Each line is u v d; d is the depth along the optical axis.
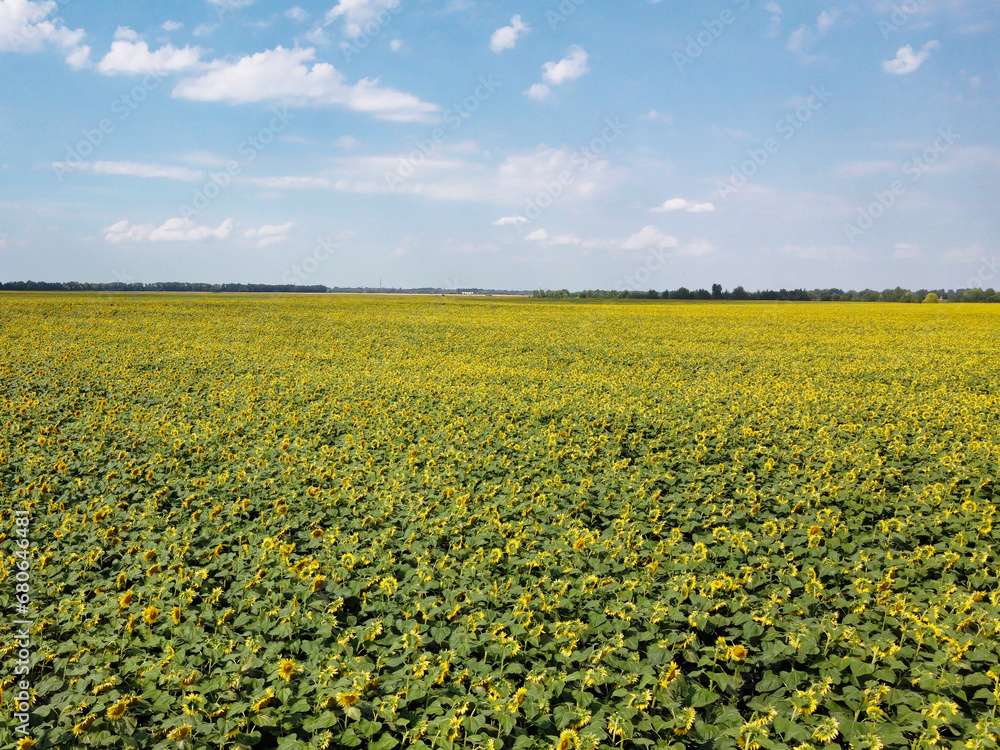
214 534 9.38
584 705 5.78
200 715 5.45
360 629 6.80
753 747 5.33
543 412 17.70
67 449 13.31
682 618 6.89
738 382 24.62
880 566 8.50
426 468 12.27
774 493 11.46
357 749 5.50
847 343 39.31
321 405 18.17
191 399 18.77
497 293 194.75
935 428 16.47
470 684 6.16
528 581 8.11
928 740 5.32
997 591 7.39
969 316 60.94
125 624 6.83
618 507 10.84
